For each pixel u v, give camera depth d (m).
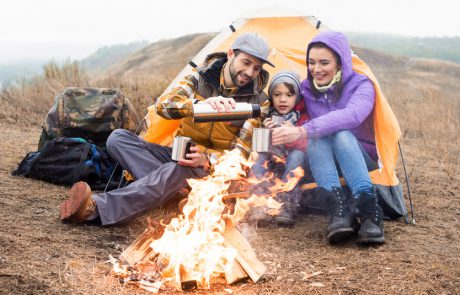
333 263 3.36
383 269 3.27
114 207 3.67
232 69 3.85
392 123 4.01
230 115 3.61
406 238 3.84
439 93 11.26
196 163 3.67
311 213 4.37
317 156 3.79
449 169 6.19
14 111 7.91
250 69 3.82
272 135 3.75
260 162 4.04
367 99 3.97
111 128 4.86
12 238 3.29
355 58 4.31
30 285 2.72
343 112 3.85
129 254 3.06
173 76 9.66
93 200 3.66
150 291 2.82
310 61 4.09
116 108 4.93
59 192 4.39
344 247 3.65
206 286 2.94
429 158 6.84
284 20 5.21
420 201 4.86
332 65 4.04
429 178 5.75
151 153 4.02
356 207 3.68
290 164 3.97
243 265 3.04
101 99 4.93
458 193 5.18
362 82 4.06
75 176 4.54
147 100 8.54
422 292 2.97
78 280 2.85
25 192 4.30
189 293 2.86
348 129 3.89
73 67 10.27
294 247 3.62
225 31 5.18
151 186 3.67
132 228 3.75
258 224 4.02
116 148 3.91
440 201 4.88
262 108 3.97
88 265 3.06
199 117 3.60
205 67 3.94
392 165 4.06
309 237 3.83
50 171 4.61
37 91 8.92
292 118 4.11
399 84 19.66
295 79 4.11
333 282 3.07
